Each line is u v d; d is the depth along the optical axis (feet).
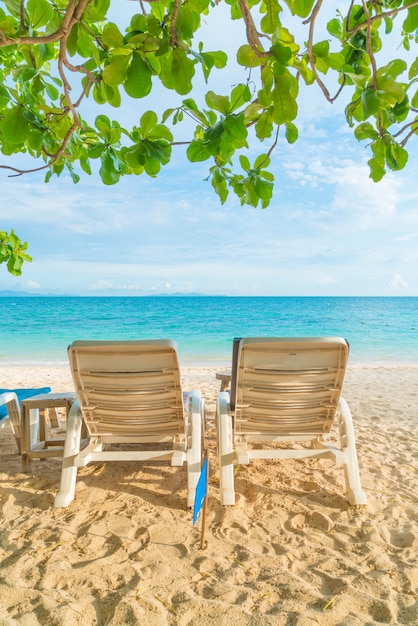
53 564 7.32
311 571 7.24
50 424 15.84
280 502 9.78
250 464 12.13
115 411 10.19
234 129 6.46
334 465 12.14
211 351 60.54
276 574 7.09
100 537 8.27
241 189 9.18
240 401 10.00
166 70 5.56
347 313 127.24
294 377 9.53
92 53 5.63
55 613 6.05
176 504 9.71
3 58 8.72
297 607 6.24
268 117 6.92
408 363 46.09
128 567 7.27
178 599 6.45
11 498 9.89
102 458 9.95
